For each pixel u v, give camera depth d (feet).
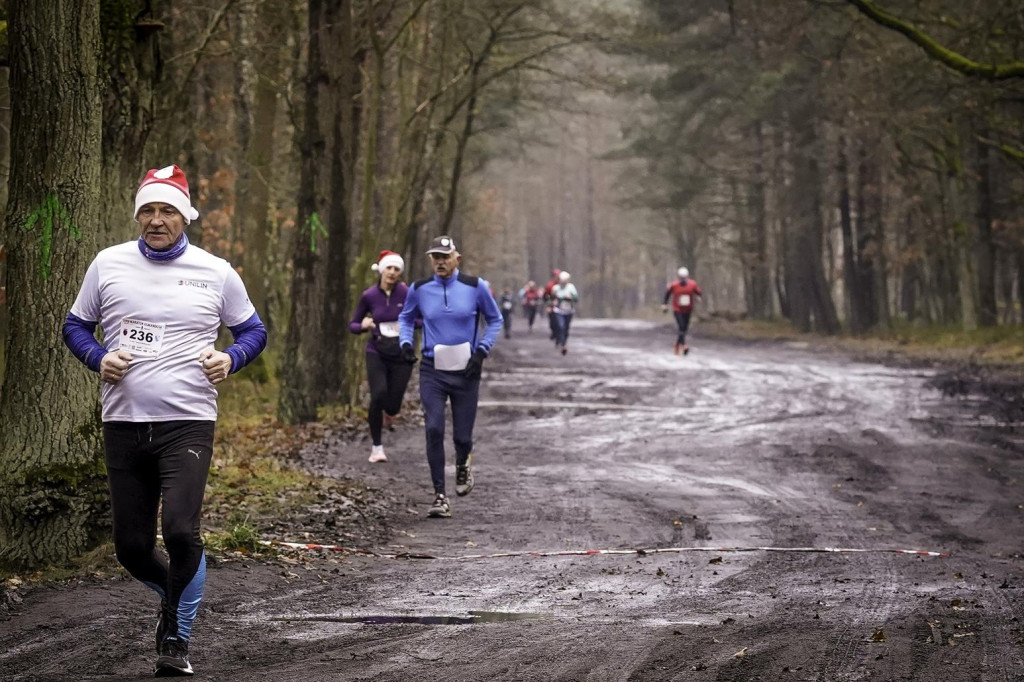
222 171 77.82
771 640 22.25
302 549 32.09
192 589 19.10
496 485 46.47
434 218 151.12
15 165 27.14
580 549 34.32
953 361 118.62
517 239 485.97
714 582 29.04
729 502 42.93
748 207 249.75
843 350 143.54
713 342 170.19
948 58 101.04
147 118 34.81
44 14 26.78
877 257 195.52
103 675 19.13
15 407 26.78
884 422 66.90
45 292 26.78
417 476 48.08
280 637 22.12
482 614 24.85
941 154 162.50
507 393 85.46
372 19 79.97
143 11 34.32
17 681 18.78
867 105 142.72
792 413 72.23
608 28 104.88
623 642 21.95
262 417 67.10
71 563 26.55
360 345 73.10
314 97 65.36
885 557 32.94
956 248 170.71
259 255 86.22
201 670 19.47
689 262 334.03
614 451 56.65
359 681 18.88
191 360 19.17
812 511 41.16
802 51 168.25
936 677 19.76
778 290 255.70
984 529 38.04
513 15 105.81
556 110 123.24
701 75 201.98
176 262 19.30
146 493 19.40
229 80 90.74
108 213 34.45
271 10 72.43
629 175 260.62
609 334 198.49
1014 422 66.08
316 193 65.00
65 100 26.96
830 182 192.95
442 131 106.52
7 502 26.45
